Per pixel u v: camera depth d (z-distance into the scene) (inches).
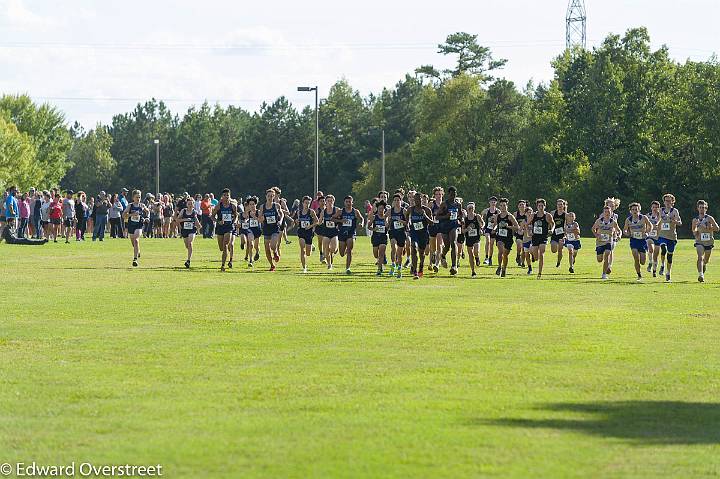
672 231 1596.9
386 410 585.3
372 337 892.6
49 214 2682.1
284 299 1221.1
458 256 1820.9
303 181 7298.2
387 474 452.1
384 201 1642.5
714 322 1023.0
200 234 3361.2
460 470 459.5
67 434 525.7
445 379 687.1
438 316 1057.5
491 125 5910.4
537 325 988.6
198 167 7608.3
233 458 478.3
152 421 555.2
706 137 4690.0
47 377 687.7
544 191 5329.7
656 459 481.7
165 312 1073.5
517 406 600.4
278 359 768.3
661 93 5216.5
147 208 3004.4
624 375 709.9
